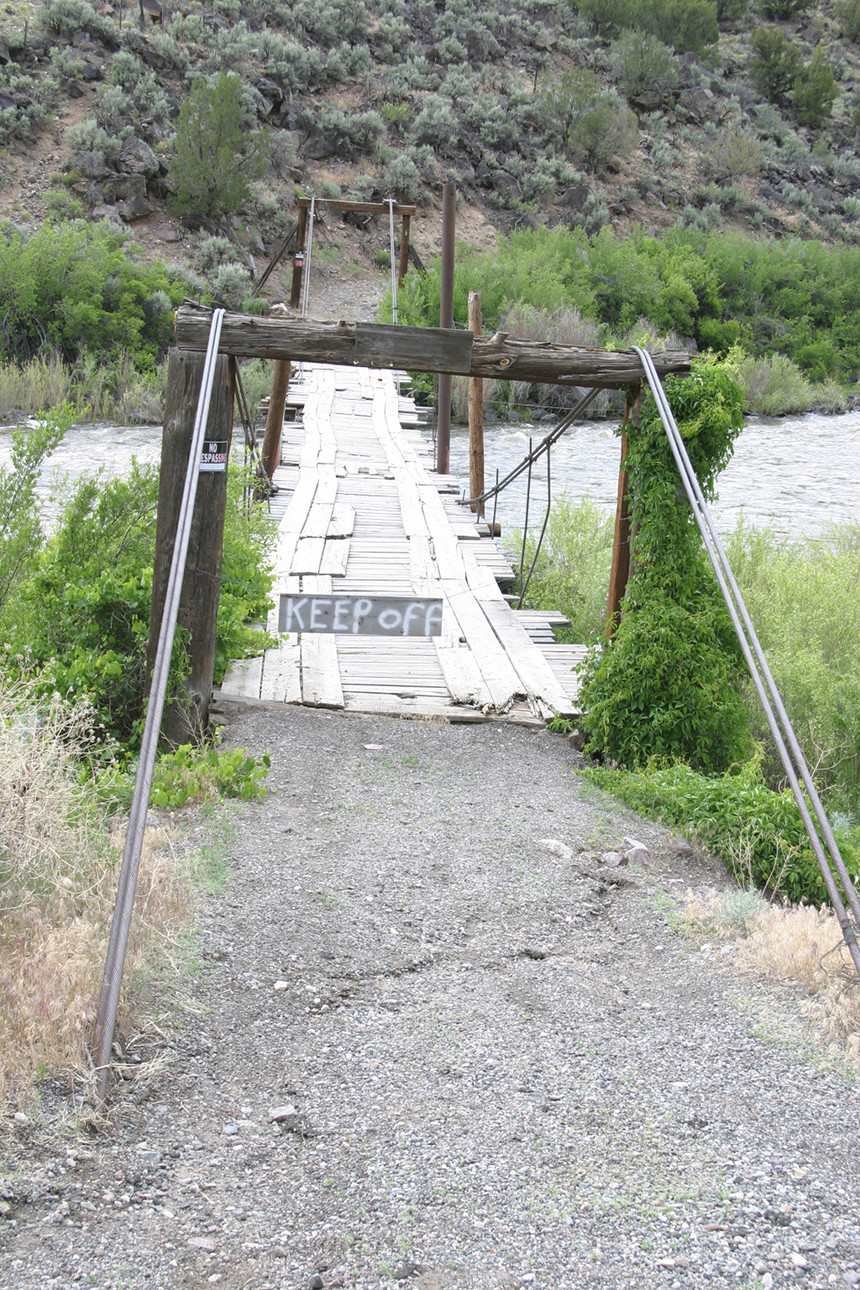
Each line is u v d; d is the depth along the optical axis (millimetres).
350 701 7312
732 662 6828
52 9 35312
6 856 3848
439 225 37094
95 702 6113
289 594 5848
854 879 5188
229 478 9125
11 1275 2301
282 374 12898
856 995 3785
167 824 4922
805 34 70000
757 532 13883
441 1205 2668
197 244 30484
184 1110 2953
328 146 37938
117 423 21859
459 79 43500
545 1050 3438
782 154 53094
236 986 3623
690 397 6457
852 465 22484
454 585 9805
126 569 6926
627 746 6633
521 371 6469
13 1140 2684
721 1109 3168
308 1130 2934
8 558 7512
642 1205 2717
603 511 14891
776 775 8047
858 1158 2975
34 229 28109
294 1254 2469
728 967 4117
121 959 3150
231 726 6594
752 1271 2512
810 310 37844
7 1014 3006
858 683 8273
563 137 44156
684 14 56844
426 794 5781
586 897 4676
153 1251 2424
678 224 40281
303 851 4824
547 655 8500
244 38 39531
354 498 12703
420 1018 3578
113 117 32156
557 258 32125
